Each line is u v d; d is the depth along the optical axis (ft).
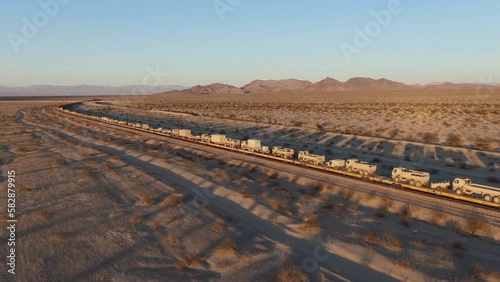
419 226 78.13
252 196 100.37
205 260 64.90
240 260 64.75
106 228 78.33
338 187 103.19
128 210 90.27
